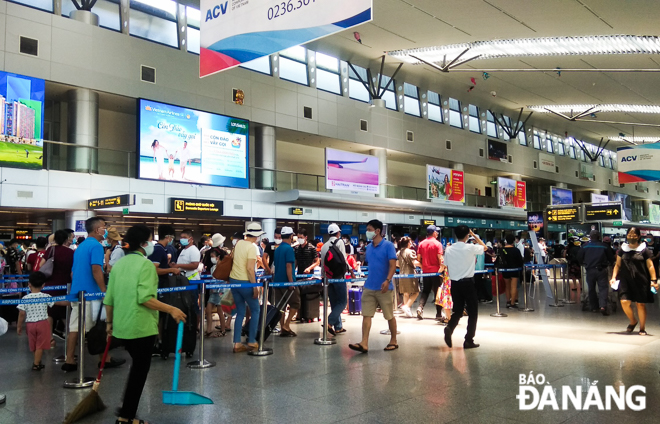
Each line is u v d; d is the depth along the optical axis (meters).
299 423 3.90
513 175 39.34
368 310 6.70
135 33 18.94
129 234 4.12
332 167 24.36
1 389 5.07
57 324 8.20
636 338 7.45
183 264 7.50
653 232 43.72
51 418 4.15
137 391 3.87
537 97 30.47
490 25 18.45
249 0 8.15
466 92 31.14
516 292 11.62
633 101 29.52
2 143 15.12
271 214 22.44
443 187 31.14
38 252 10.16
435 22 18.72
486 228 35.53
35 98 15.91
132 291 3.92
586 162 47.69
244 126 21.83
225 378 5.35
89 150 17.22
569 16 16.98
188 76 20.08
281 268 7.99
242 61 8.14
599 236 10.59
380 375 5.35
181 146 19.55
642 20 16.89
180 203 18.92
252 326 6.83
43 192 16.02
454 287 6.82
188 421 4.01
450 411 4.11
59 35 16.70
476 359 6.05
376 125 27.89
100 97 18.36
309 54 24.91
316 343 7.34
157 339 6.50
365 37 21.86
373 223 6.77
